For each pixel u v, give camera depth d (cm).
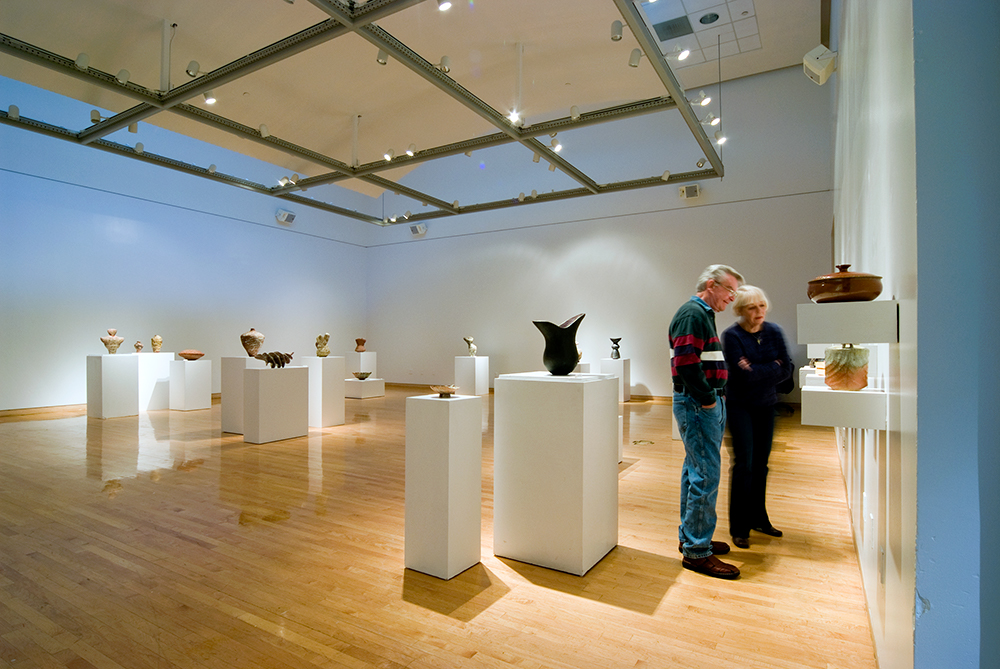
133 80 610
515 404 304
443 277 1371
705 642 221
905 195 131
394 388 1390
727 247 1027
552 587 271
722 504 417
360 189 1070
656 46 489
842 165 480
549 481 293
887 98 166
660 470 520
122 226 995
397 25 539
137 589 269
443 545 281
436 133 794
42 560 304
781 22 830
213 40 545
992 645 112
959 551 114
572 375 322
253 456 579
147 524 364
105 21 504
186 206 1091
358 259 1480
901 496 139
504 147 1283
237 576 284
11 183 860
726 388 335
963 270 114
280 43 469
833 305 158
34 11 477
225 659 209
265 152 834
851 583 275
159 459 564
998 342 111
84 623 236
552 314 1212
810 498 425
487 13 526
